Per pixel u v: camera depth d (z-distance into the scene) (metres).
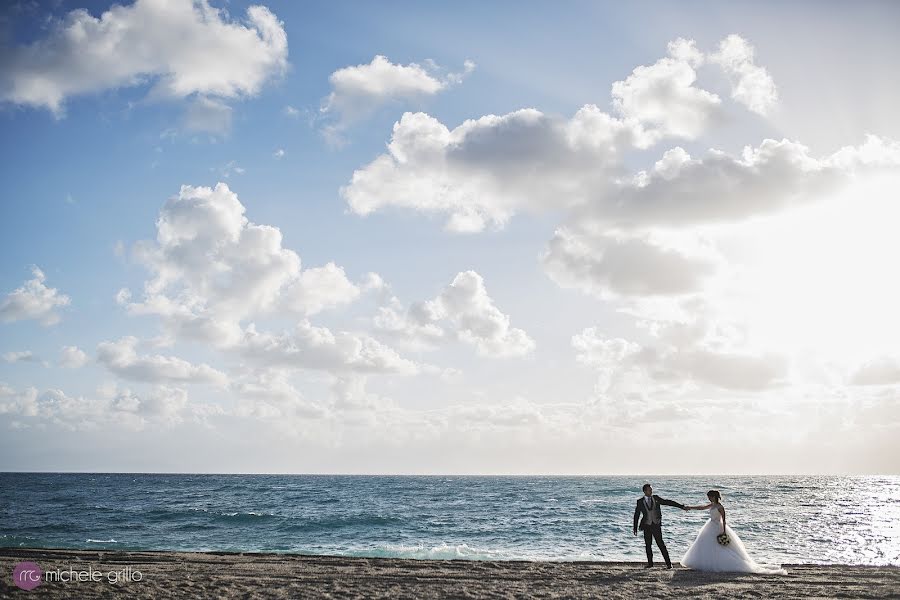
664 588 12.98
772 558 23.92
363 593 12.22
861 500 77.50
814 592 12.50
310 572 15.38
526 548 27.12
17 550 20.05
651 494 16.67
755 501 74.56
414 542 30.11
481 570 16.00
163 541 30.14
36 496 78.12
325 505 62.47
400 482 176.12
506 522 41.16
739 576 14.83
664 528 35.22
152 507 57.19
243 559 18.34
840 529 36.56
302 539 31.50
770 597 11.95
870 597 11.98
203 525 39.00
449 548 26.16
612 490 106.62
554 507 57.88
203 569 15.83
